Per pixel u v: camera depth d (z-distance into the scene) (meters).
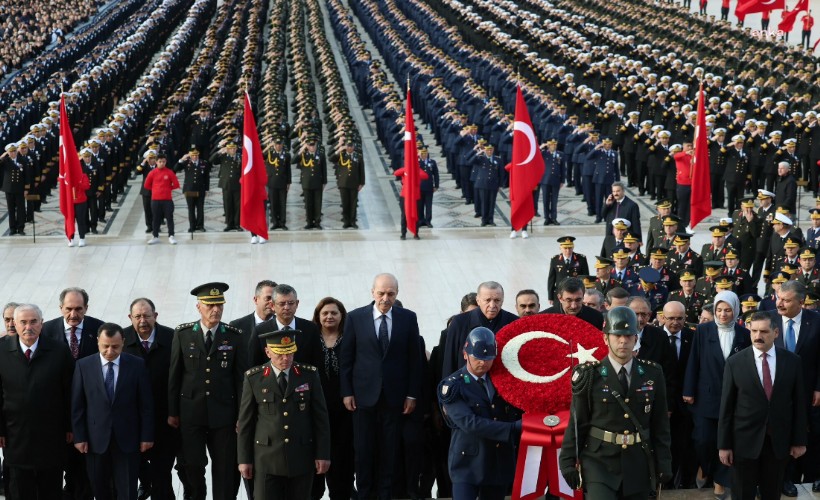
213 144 42.59
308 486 12.82
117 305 26.30
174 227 33.97
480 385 11.91
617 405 10.64
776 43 57.09
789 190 31.80
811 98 43.28
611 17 66.12
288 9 74.56
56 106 44.03
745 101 42.00
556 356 11.81
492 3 68.50
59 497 14.05
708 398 14.21
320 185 33.69
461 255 30.83
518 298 14.35
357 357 14.09
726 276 20.38
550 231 33.84
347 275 28.81
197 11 72.81
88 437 13.59
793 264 21.73
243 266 29.67
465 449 11.98
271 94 46.38
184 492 15.44
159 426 14.47
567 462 10.87
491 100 44.56
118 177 38.62
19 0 82.81
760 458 13.16
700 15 66.06
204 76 54.09
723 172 36.03
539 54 55.12
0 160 33.09
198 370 13.73
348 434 14.70
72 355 14.54
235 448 13.94
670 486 14.82
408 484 14.37
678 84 44.12
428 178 33.72
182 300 26.67
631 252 23.03
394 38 61.50
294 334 12.41
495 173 34.25
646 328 14.39
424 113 51.19
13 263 30.06
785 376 12.85
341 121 41.09
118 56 57.69
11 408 13.61
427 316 25.66
